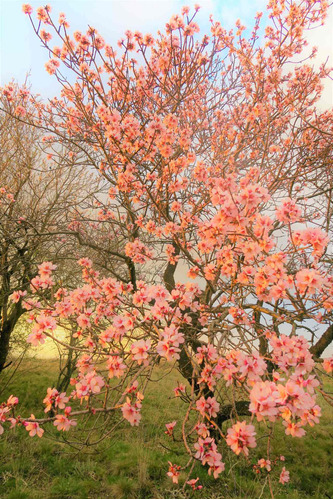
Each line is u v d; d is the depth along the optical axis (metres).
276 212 1.98
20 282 5.94
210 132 4.92
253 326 3.04
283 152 4.61
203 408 2.11
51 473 4.30
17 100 5.19
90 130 4.30
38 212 5.23
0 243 5.32
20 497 3.67
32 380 8.07
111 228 5.71
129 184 3.46
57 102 5.11
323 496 3.97
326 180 4.52
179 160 3.30
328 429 6.09
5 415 2.01
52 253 5.88
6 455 4.55
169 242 4.68
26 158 5.80
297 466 4.68
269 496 3.72
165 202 3.95
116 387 2.36
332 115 4.88
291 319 2.60
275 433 5.61
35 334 2.26
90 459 4.61
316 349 4.74
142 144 3.29
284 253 2.04
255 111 3.86
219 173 3.56
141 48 3.60
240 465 4.31
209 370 2.24
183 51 3.99
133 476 4.34
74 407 5.77
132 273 4.43
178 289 2.76
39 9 3.24
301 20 4.05
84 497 3.81
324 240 1.85
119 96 4.21
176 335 1.89
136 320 2.49
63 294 2.94
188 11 3.70
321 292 2.52
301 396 1.35
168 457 4.66
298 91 4.47
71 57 3.49
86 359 2.43
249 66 4.68
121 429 5.44
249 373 1.71
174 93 4.26
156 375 8.97
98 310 2.98
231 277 2.85
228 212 2.00
